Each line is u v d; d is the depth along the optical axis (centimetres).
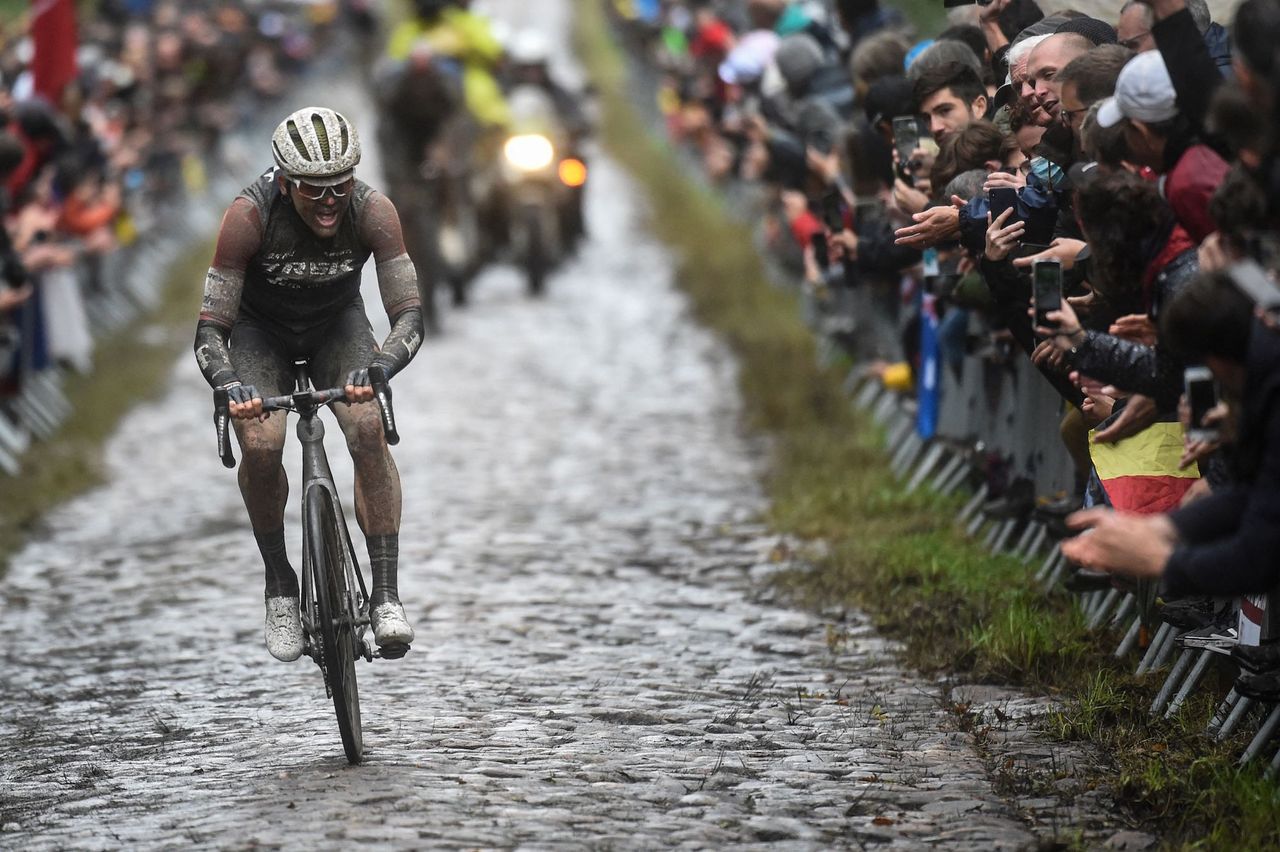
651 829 1545
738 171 6347
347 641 1797
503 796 1634
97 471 3684
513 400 4322
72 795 1755
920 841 1527
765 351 4606
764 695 2041
